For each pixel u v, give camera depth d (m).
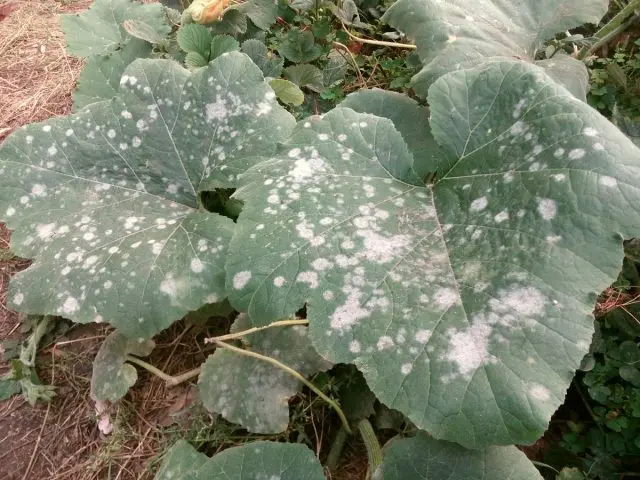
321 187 0.36
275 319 0.31
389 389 0.28
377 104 0.47
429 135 0.45
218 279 0.36
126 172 0.43
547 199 0.31
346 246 0.33
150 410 0.41
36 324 0.45
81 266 0.38
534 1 0.48
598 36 0.53
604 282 0.29
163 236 0.39
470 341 0.28
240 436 0.38
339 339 0.30
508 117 0.36
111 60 0.56
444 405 0.27
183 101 0.43
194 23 0.55
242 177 0.37
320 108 0.58
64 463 0.39
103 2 0.62
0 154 0.42
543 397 0.27
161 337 0.44
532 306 0.29
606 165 0.31
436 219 0.35
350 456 0.39
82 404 0.42
